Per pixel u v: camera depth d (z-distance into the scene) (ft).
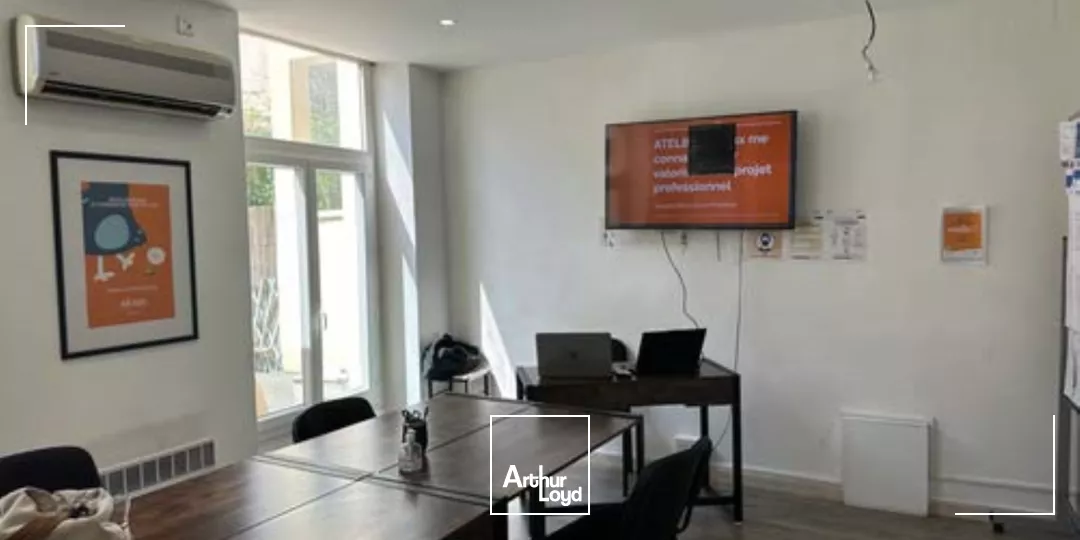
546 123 16.47
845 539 12.11
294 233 15.42
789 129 13.70
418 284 16.99
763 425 14.67
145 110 11.05
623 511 8.41
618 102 15.61
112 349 10.84
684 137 14.58
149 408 11.38
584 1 12.20
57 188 10.13
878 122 13.35
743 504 13.69
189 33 11.74
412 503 7.31
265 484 7.93
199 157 12.07
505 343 17.29
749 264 14.61
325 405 10.68
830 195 13.82
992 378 12.79
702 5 12.55
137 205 11.13
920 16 12.92
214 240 12.35
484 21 13.28
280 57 14.90
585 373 13.07
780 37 14.02
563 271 16.52
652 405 12.96
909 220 13.23
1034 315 12.44
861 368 13.75
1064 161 10.86
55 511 5.52
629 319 15.87
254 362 13.43
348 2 12.02
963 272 12.89
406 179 16.87
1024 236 12.44
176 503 7.41
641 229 15.26
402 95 16.75
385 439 9.57
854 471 13.53
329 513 7.09
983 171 12.65
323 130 16.03
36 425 9.96
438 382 16.80
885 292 13.50
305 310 15.58
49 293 10.09
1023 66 12.29
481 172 17.31
